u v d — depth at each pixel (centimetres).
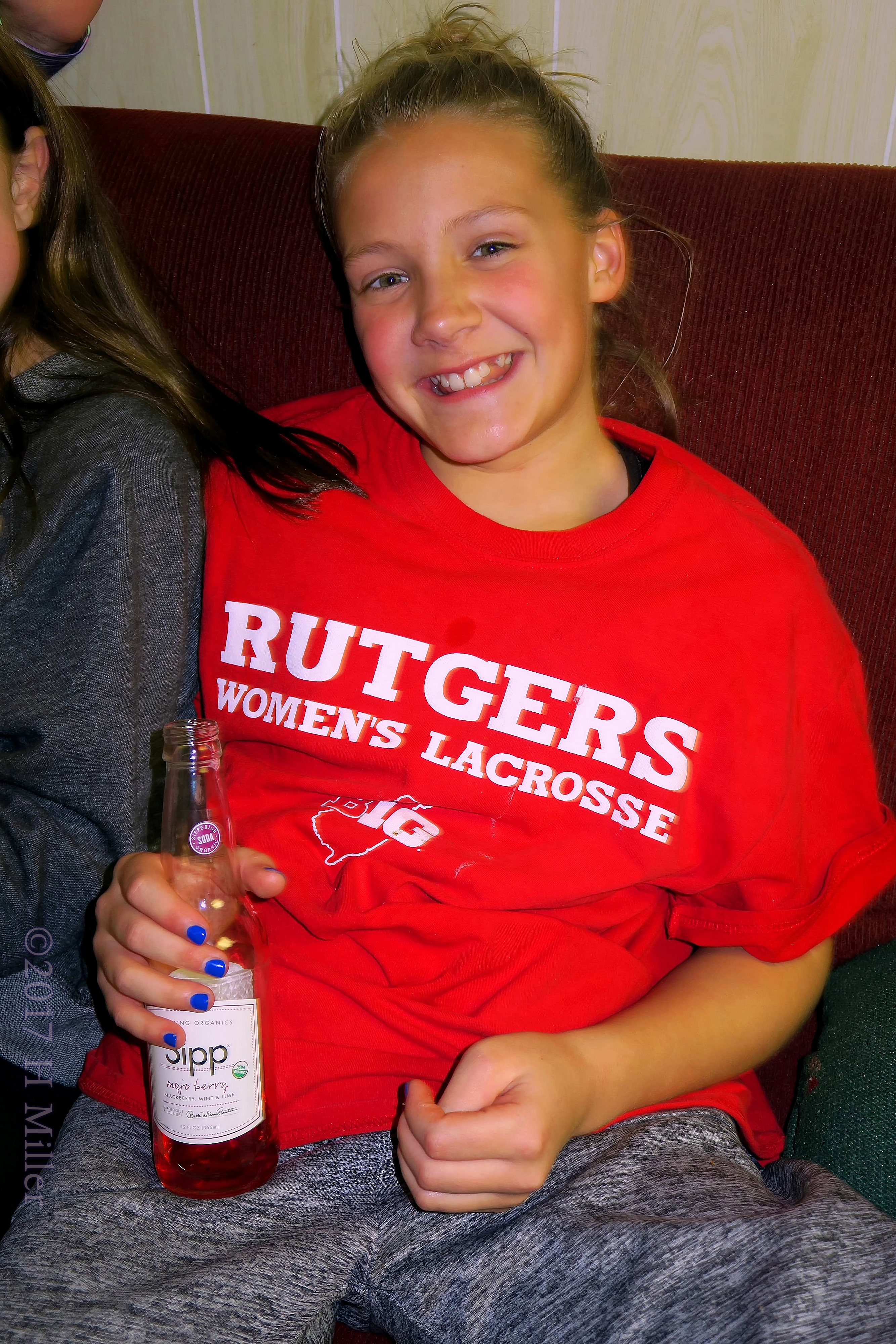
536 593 76
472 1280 60
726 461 89
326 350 94
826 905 76
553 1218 61
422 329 73
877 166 92
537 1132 60
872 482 87
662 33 119
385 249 74
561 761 74
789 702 76
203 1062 61
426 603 77
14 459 79
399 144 74
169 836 65
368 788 76
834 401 87
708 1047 72
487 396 76
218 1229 63
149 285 96
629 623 75
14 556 77
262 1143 65
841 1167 69
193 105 132
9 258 80
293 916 74
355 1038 70
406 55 84
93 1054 76
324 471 82
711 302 89
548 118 78
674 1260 57
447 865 72
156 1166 66
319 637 78
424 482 80
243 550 81
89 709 76
